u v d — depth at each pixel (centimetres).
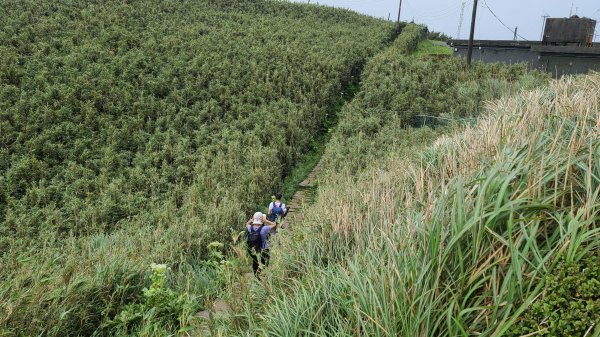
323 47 2830
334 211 513
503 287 239
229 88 2052
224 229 1009
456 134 741
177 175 1432
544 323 232
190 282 665
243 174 1392
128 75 1977
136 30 2539
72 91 1706
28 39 2059
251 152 1520
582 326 218
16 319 454
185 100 1919
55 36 2167
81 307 515
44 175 1354
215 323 405
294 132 1744
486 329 243
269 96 2045
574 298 228
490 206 281
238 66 2247
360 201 539
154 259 777
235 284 510
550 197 271
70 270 556
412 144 1389
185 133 1714
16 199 1246
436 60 2550
